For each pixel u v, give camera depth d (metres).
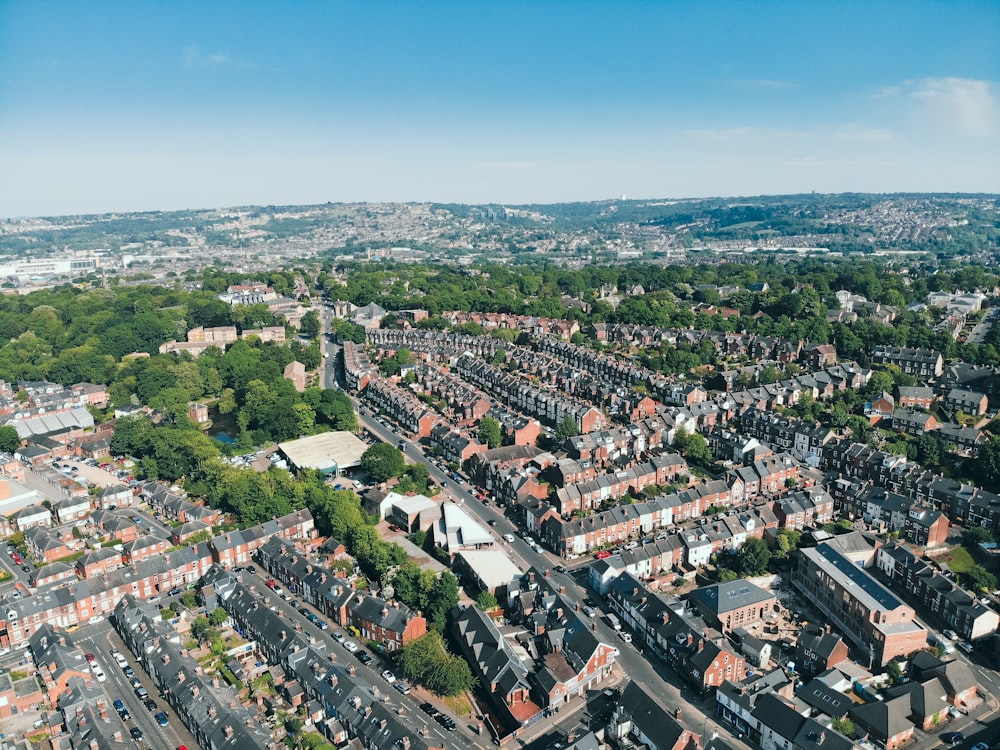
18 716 176.88
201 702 172.62
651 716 167.00
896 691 179.00
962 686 179.25
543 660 191.00
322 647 194.62
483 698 187.88
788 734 161.62
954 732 171.25
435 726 175.88
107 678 194.00
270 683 189.75
